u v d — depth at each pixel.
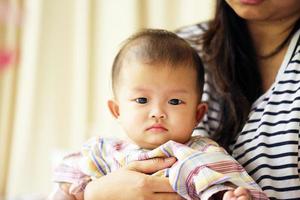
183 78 1.11
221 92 1.25
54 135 2.62
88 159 1.16
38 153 2.60
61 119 2.63
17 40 2.63
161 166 1.06
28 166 2.59
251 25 1.27
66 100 2.64
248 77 1.26
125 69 1.13
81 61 2.56
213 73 1.28
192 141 1.12
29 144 2.58
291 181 1.05
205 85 1.29
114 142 1.17
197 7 2.28
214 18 1.31
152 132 1.09
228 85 1.24
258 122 1.14
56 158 1.93
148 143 1.10
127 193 1.04
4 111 2.64
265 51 1.27
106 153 1.16
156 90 1.10
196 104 1.15
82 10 2.55
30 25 2.58
